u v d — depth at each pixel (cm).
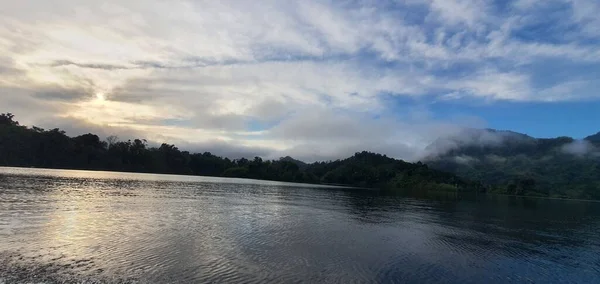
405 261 2722
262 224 4050
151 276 2012
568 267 2981
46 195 5469
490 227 5238
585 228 5959
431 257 2920
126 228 3262
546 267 2912
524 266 2883
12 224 3122
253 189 11181
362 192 14538
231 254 2575
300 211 5697
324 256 2697
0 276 1861
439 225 5028
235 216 4556
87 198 5494
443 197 14150
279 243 3058
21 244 2491
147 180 12275
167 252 2506
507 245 3784
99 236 2869
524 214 8069
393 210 7025
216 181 15562
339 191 14162
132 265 2177
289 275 2188
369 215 5800
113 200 5472
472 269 2653
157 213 4359
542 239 4409
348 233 3809
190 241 2892
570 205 13888
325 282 2109
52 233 2873
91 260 2228
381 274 2347
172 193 7562
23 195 5241
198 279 2012
